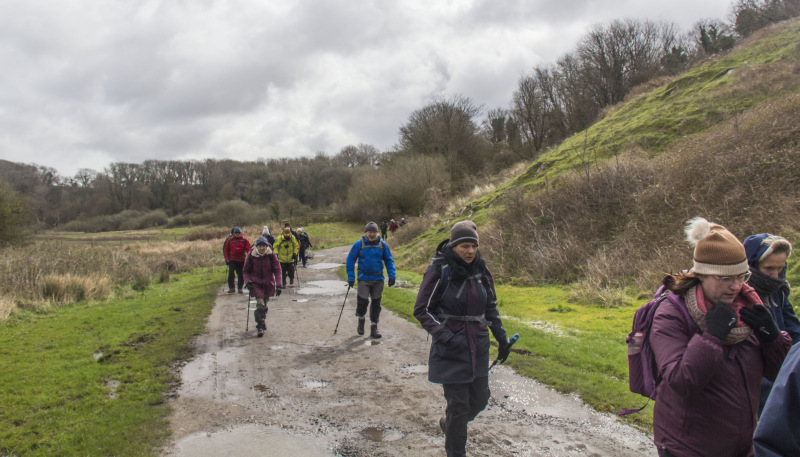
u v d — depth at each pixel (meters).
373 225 7.47
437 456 3.69
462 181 46.19
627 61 42.03
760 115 13.10
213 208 72.62
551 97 47.88
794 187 10.04
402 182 48.31
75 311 10.12
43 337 7.56
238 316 9.34
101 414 4.52
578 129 43.88
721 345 2.00
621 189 14.08
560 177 16.95
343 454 3.77
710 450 2.09
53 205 62.50
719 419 2.08
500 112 58.94
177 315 9.33
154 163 74.69
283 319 9.03
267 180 78.50
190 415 4.57
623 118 23.78
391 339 7.38
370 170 57.91
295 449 3.87
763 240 2.76
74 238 43.09
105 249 18.83
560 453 3.69
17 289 11.01
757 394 2.14
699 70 23.92
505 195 17.78
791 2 30.53
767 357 2.18
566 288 11.24
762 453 1.64
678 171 12.92
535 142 48.41
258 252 7.79
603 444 3.82
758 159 11.23
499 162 50.53
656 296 2.46
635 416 4.30
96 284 12.52
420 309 3.29
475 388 3.32
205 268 20.48
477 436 4.03
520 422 4.28
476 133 53.06
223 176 79.19
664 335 2.21
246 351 6.80
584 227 13.56
